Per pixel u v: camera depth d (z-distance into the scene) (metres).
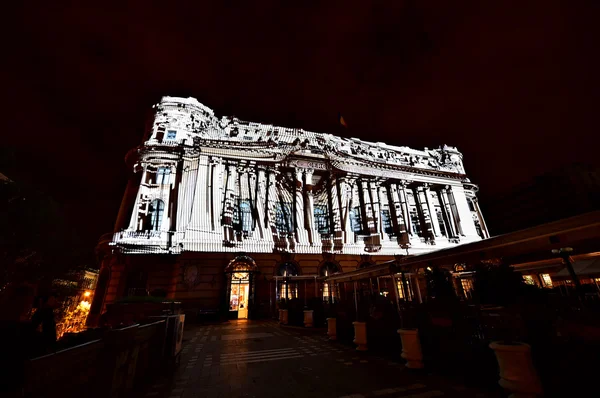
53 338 5.18
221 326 18.30
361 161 32.12
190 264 22.50
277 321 20.73
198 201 24.47
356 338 10.29
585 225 5.37
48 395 2.88
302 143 30.39
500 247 7.12
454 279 17.09
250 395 6.02
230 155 26.86
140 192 23.88
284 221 27.80
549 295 8.68
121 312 9.05
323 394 6.05
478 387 6.23
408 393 6.02
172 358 7.85
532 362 5.14
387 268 11.36
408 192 34.34
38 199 21.92
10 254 18.88
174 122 27.36
